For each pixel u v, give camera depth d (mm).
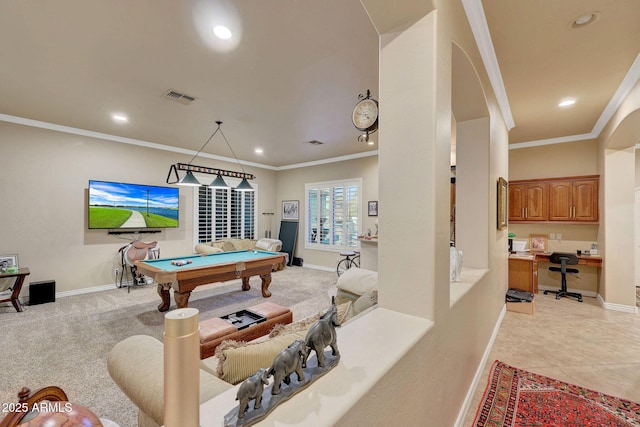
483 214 2865
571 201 4863
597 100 3441
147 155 5488
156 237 5664
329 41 2348
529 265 4504
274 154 6555
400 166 1376
